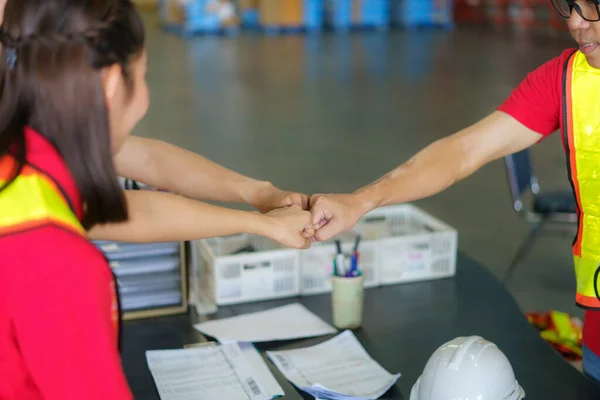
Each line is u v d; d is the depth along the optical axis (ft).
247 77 28.30
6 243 2.42
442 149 5.15
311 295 6.25
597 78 4.40
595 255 4.63
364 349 5.24
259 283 6.08
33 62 2.52
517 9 44.21
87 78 2.52
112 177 2.66
